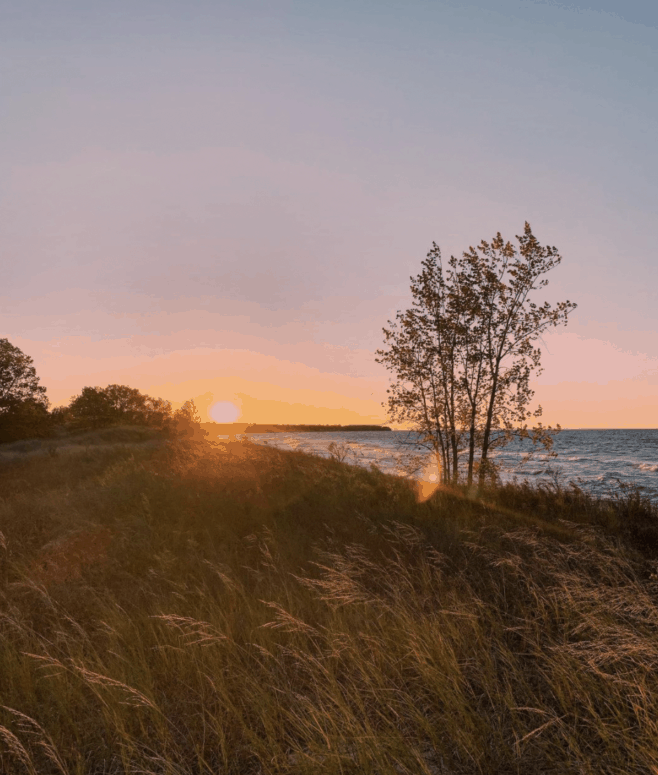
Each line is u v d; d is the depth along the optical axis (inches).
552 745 121.1
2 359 1836.9
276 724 134.3
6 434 1786.4
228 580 220.5
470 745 118.3
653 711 122.3
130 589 243.4
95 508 408.2
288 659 171.6
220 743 125.6
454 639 168.2
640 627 156.0
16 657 171.0
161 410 2503.7
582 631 165.5
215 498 428.5
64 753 129.0
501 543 293.6
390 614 190.9
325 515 376.8
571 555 239.3
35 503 429.1
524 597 206.5
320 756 120.1
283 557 276.1
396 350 629.3
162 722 136.6
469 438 616.4
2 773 124.3
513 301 579.2
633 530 323.0
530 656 164.4
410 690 148.6
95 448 1024.2
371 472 641.6
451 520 365.7
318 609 204.4
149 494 435.2
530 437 567.8
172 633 183.8
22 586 241.8
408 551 286.5
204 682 155.3
